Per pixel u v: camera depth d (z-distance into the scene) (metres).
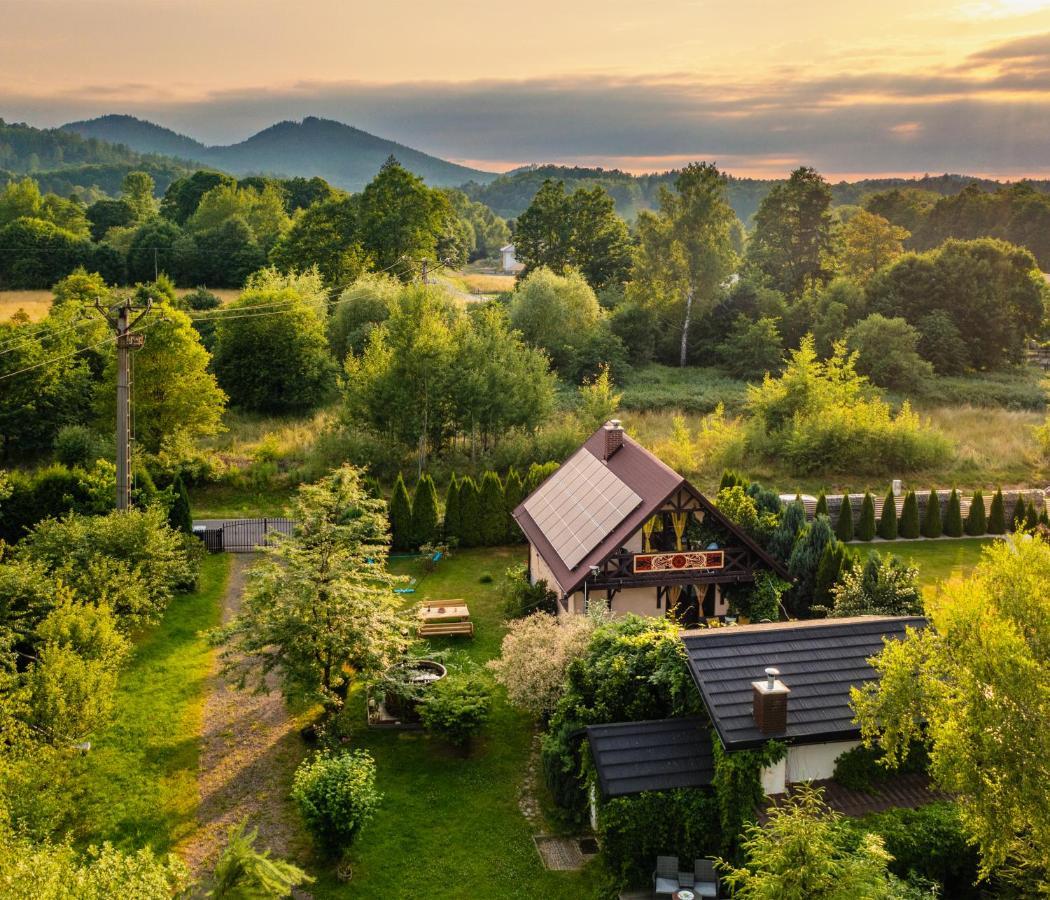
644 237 85.88
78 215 131.25
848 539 43.62
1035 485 52.25
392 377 48.69
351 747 25.00
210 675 28.53
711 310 86.50
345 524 27.67
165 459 46.00
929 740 19.05
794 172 104.44
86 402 53.81
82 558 29.09
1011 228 146.62
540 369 52.09
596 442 36.12
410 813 22.14
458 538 41.72
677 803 18.92
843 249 110.31
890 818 18.16
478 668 27.86
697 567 28.66
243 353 62.28
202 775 23.27
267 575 24.92
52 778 19.02
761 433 55.62
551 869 20.23
